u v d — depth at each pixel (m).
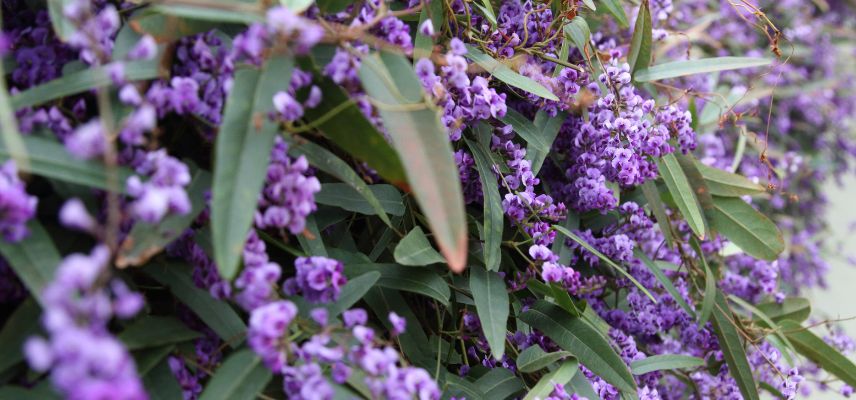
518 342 0.56
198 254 0.44
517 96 0.61
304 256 0.47
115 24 0.41
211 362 0.45
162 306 0.46
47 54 0.45
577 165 0.60
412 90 0.46
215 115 0.44
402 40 0.47
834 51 1.38
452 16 0.54
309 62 0.45
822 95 1.32
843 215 1.59
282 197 0.43
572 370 0.53
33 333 0.41
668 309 0.66
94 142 0.38
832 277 1.51
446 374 0.51
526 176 0.56
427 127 0.44
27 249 0.39
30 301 0.42
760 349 0.69
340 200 0.50
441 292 0.51
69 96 0.44
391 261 0.54
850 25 1.53
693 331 0.67
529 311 0.56
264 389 0.46
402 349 0.51
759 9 0.65
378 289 0.51
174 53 0.45
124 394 0.31
